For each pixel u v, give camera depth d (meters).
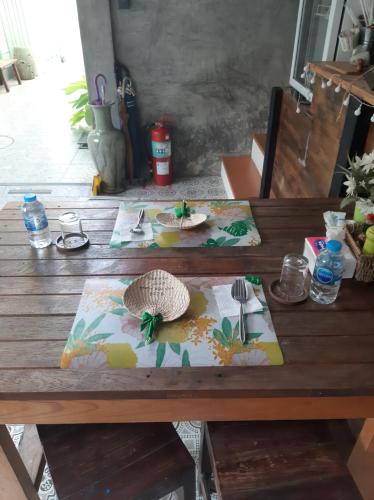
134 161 3.71
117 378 0.90
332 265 1.09
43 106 6.09
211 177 3.90
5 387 0.88
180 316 1.05
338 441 1.28
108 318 1.05
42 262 1.28
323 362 0.94
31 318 1.06
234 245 1.36
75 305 1.10
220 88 3.48
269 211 1.57
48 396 0.88
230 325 1.03
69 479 1.03
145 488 1.02
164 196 3.55
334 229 1.22
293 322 1.04
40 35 8.73
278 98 2.73
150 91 3.46
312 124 2.13
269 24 3.24
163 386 0.88
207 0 3.10
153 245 1.36
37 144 4.67
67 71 8.63
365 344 0.98
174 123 3.62
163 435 1.13
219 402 0.94
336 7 2.10
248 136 3.74
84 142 4.66
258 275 1.22
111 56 3.21
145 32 3.19
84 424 1.16
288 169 2.59
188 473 1.07
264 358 0.94
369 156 1.21
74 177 3.89
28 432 1.49
